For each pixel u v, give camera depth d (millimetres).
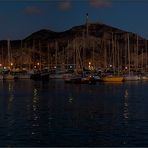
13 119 43688
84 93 80500
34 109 53125
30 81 135125
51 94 78875
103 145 30547
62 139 32656
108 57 195875
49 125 39344
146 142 31328
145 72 150875
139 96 73562
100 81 120875
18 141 32031
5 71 169250
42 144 31062
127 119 43094
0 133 35219
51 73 153125
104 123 40375
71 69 161375
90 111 50219
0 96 75562
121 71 147125
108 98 69250
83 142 31578
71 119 43188
